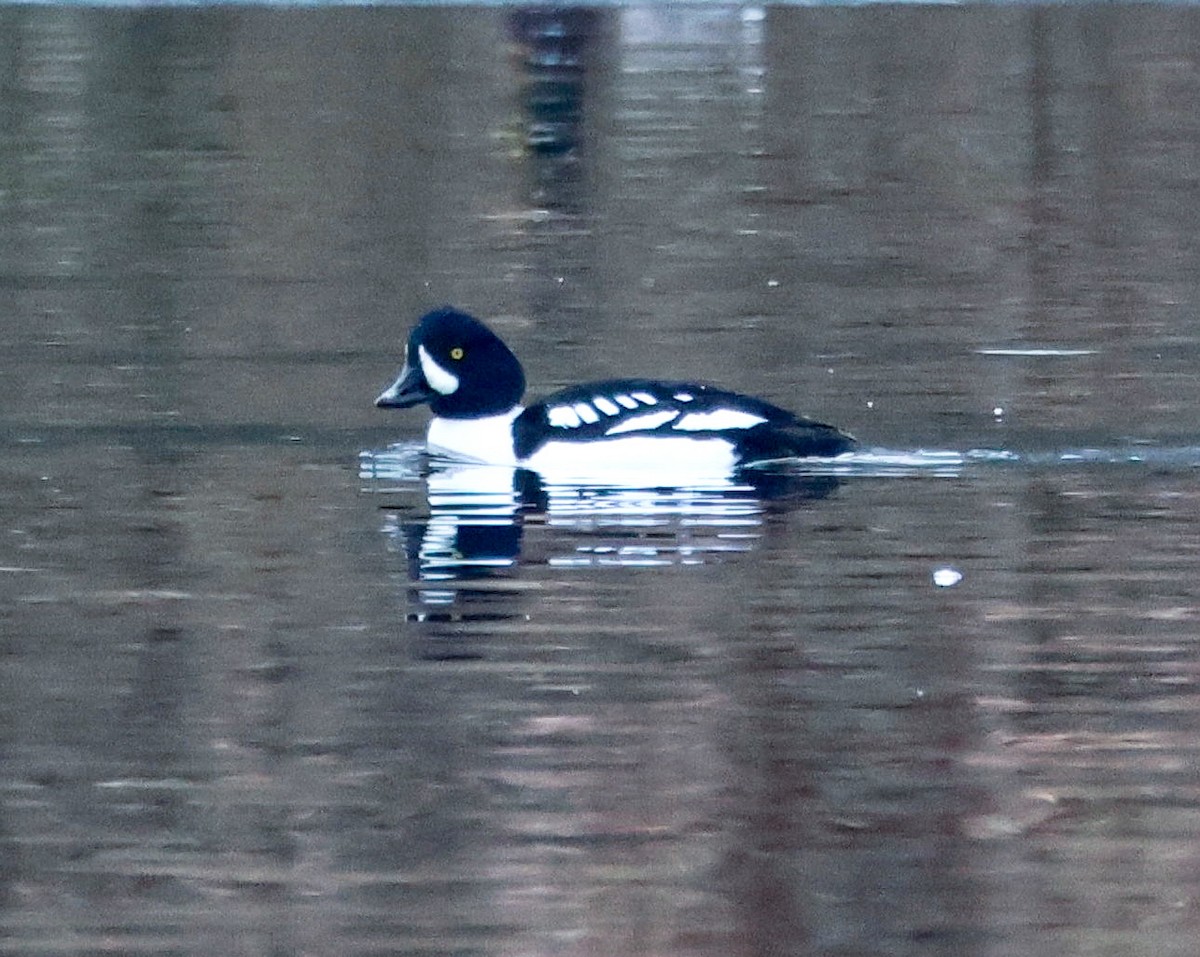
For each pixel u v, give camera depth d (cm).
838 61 3650
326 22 4041
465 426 1512
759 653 1142
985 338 1892
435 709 1072
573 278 2183
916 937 859
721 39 3891
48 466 1500
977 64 3588
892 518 1371
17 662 1130
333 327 1956
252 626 1182
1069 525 1354
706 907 882
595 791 984
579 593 1233
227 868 913
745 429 1495
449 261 2259
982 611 1203
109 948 848
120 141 2947
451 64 3625
